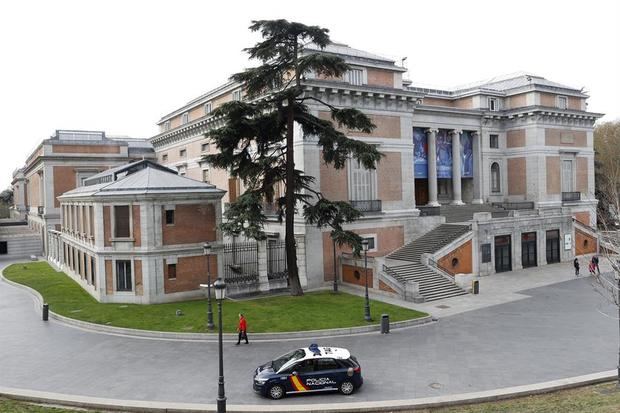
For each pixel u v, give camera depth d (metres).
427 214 44.38
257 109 30.06
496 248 42.59
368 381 18.98
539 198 51.91
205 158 30.52
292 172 31.98
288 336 24.98
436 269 36.44
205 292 32.94
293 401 17.33
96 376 20.00
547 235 46.94
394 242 41.22
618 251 27.64
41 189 65.44
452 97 55.28
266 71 30.42
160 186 32.00
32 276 46.00
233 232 29.02
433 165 49.00
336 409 16.28
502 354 21.89
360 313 28.59
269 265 37.16
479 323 27.25
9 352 23.27
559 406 15.29
